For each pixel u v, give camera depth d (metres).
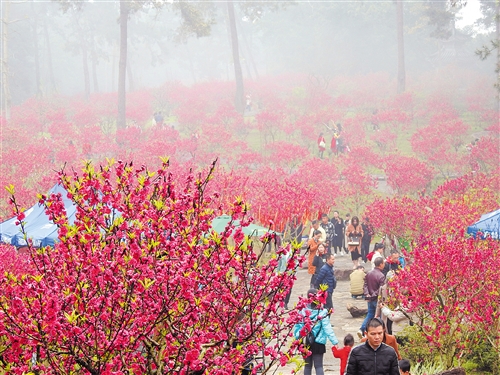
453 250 11.45
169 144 33.09
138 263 5.57
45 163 29.73
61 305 5.48
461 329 11.94
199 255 6.06
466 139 44.22
